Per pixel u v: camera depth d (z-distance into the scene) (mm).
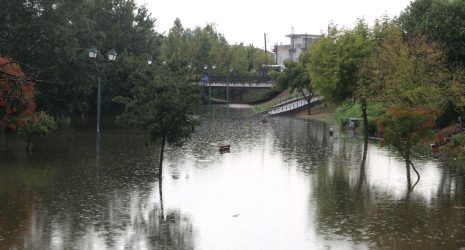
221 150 35938
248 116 73375
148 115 25281
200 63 111000
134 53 73062
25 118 33812
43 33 47219
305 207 20438
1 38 45781
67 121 57062
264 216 19125
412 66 36094
